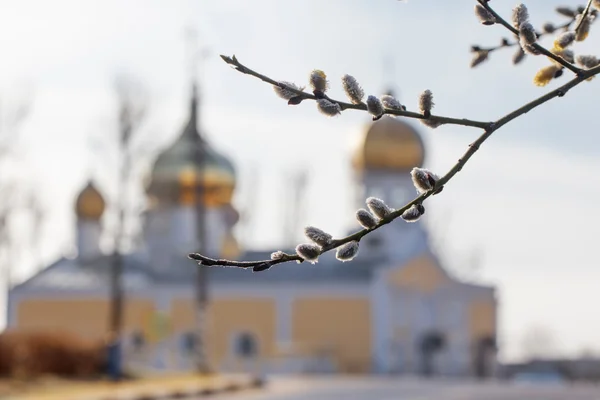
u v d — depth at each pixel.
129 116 57.06
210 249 84.75
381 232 84.94
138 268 84.12
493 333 87.81
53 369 52.62
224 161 85.38
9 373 49.22
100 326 82.44
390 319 81.81
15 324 82.31
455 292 86.69
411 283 84.06
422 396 47.62
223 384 53.66
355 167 85.25
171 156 85.12
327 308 81.25
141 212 85.00
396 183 84.56
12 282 82.56
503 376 88.75
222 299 82.00
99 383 52.28
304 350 80.06
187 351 81.56
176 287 82.56
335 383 62.44
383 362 80.44
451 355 86.06
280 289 81.62
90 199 85.88
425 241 85.25
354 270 82.00
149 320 57.59
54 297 82.56
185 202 85.06
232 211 88.19
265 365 80.06
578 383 73.81
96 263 84.19
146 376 58.09
